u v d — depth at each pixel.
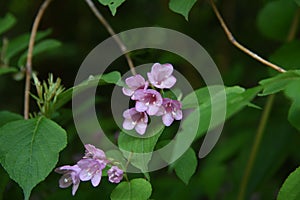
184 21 1.91
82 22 2.33
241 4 1.96
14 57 1.78
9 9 2.33
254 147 1.62
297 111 1.32
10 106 2.34
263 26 1.68
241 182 1.63
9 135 1.31
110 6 1.29
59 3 2.32
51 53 2.25
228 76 1.78
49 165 1.29
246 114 1.76
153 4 2.16
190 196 1.69
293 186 1.27
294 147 1.71
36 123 1.32
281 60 1.50
